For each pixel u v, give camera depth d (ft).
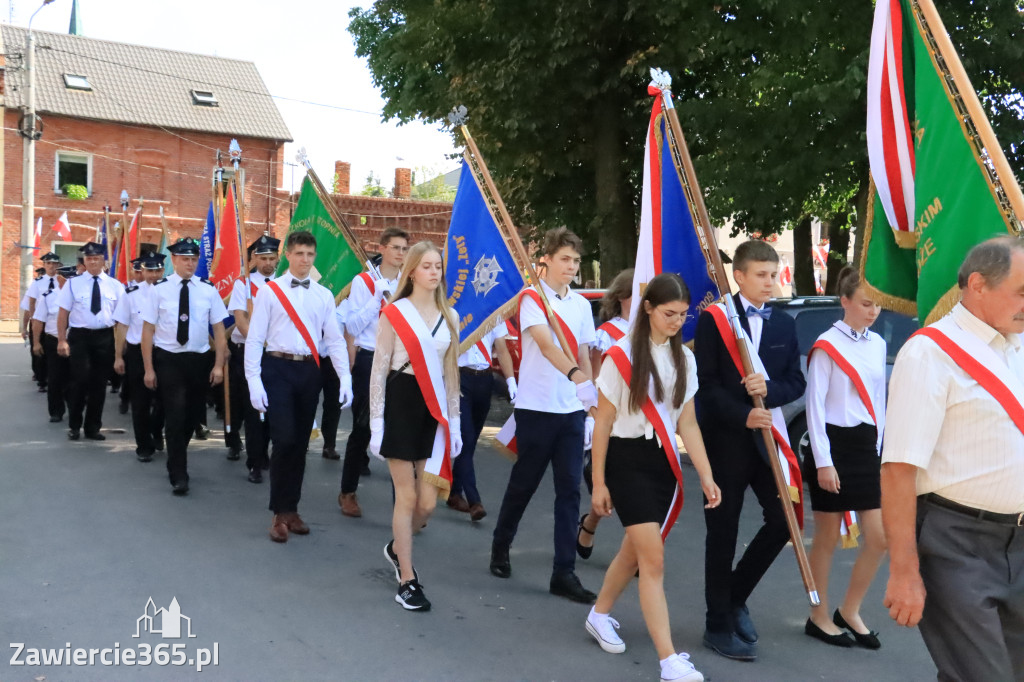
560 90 46.06
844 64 38.37
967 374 9.51
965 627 9.48
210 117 111.55
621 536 21.85
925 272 12.00
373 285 25.12
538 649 14.65
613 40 45.52
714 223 48.83
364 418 22.65
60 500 22.99
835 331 15.38
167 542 19.65
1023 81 38.04
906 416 9.57
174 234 108.78
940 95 11.92
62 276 39.73
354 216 105.09
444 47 47.62
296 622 15.35
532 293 17.42
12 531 20.03
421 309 16.71
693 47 42.80
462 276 19.74
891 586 9.52
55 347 35.47
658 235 16.07
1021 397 9.46
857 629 15.44
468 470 22.99
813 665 14.47
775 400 14.52
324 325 21.21
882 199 13.35
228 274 30.27
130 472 26.73
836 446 15.15
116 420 37.01
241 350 28.76
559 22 42.37
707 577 14.76
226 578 17.46
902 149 13.19
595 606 14.99
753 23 40.57
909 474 9.52
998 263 9.34
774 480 14.55
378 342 16.53
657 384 13.33
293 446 20.10
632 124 49.14
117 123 105.91
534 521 23.03
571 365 16.49
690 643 15.17
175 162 109.19
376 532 21.38
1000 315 9.46
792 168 39.50
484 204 19.62
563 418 17.49
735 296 14.93
